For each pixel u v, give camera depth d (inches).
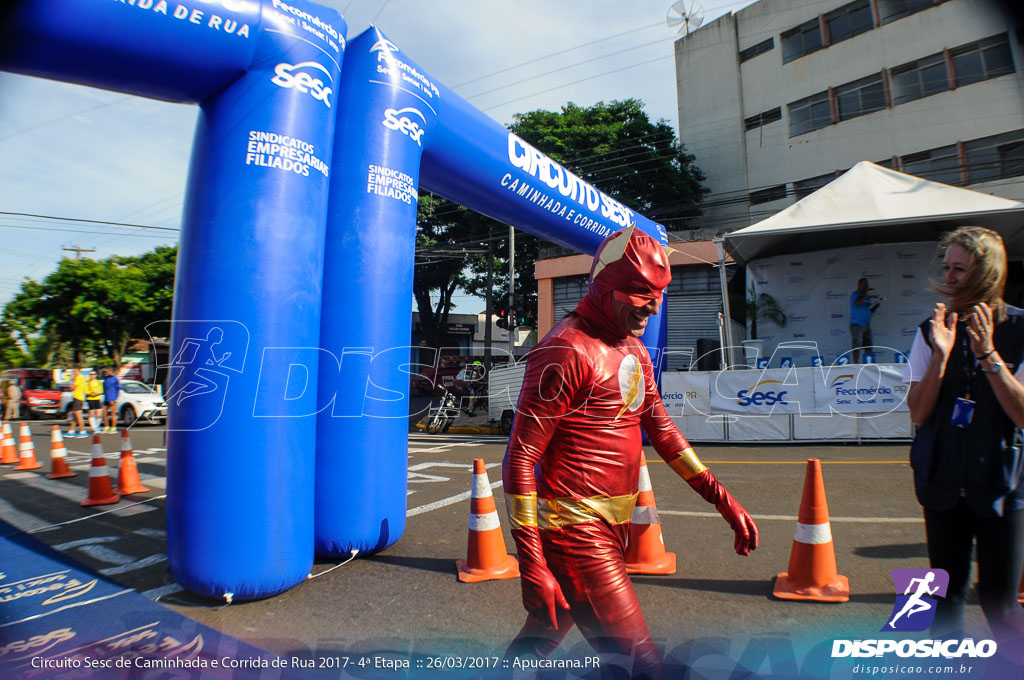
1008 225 456.1
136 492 285.4
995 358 80.0
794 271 587.2
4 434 417.4
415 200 188.9
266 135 145.5
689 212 1039.6
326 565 170.2
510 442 81.0
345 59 182.4
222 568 138.0
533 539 77.5
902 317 547.5
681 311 823.7
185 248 145.6
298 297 147.7
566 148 1013.2
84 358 577.9
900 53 875.4
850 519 202.7
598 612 78.8
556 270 924.0
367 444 170.6
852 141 925.2
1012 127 785.6
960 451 85.0
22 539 204.1
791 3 994.1
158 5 130.1
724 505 90.0
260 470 140.9
